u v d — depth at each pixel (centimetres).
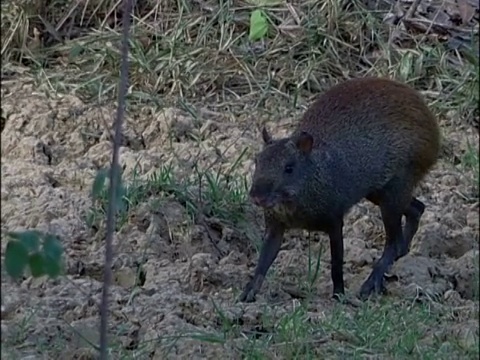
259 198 894
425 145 1001
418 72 1362
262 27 1163
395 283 972
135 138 1245
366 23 1418
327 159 928
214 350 810
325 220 934
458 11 1459
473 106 1305
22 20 1404
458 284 980
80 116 1271
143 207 1048
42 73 1355
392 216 981
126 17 636
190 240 1024
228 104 1321
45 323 855
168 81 1348
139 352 814
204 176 1127
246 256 1027
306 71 1359
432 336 844
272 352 813
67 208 1064
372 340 834
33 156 1200
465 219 1105
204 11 1429
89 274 970
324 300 938
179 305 890
